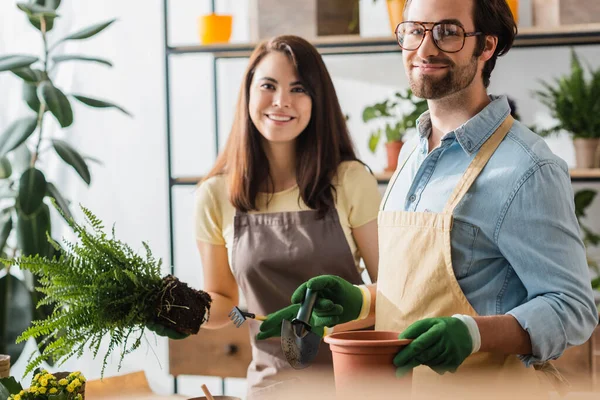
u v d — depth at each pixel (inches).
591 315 54.8
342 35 116.8
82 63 143.3
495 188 56.5
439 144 60.6
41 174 116.9
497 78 127.9
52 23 121.3
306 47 86.1
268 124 84.4
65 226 140.6
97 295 58.1
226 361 115.4
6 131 116.5
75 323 56.9
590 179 115.3
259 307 87.5
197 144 141.0
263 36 117.7
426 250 59.0
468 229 57.2
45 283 57.7
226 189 89.2
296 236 86.0
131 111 142.9
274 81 84.4
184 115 141.3
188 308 63.1
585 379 105.9
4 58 116.5
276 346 86.0
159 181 142.6
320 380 83.7
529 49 126.6
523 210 55.0
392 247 61.6
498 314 57.0
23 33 141.3
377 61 131.7
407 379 48.6
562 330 52.6
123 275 60.4
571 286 53.8
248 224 87.6
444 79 57.3
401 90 131.1
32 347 136.4
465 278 57.9
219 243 90.3
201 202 90.0
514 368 56.9
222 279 91.0
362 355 48.1
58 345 56.4
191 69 140.4
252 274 86.6
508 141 57.7
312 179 86.4
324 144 87.1
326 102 87.3
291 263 85.5
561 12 110.9
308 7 116.2
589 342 105.9
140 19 142.2
